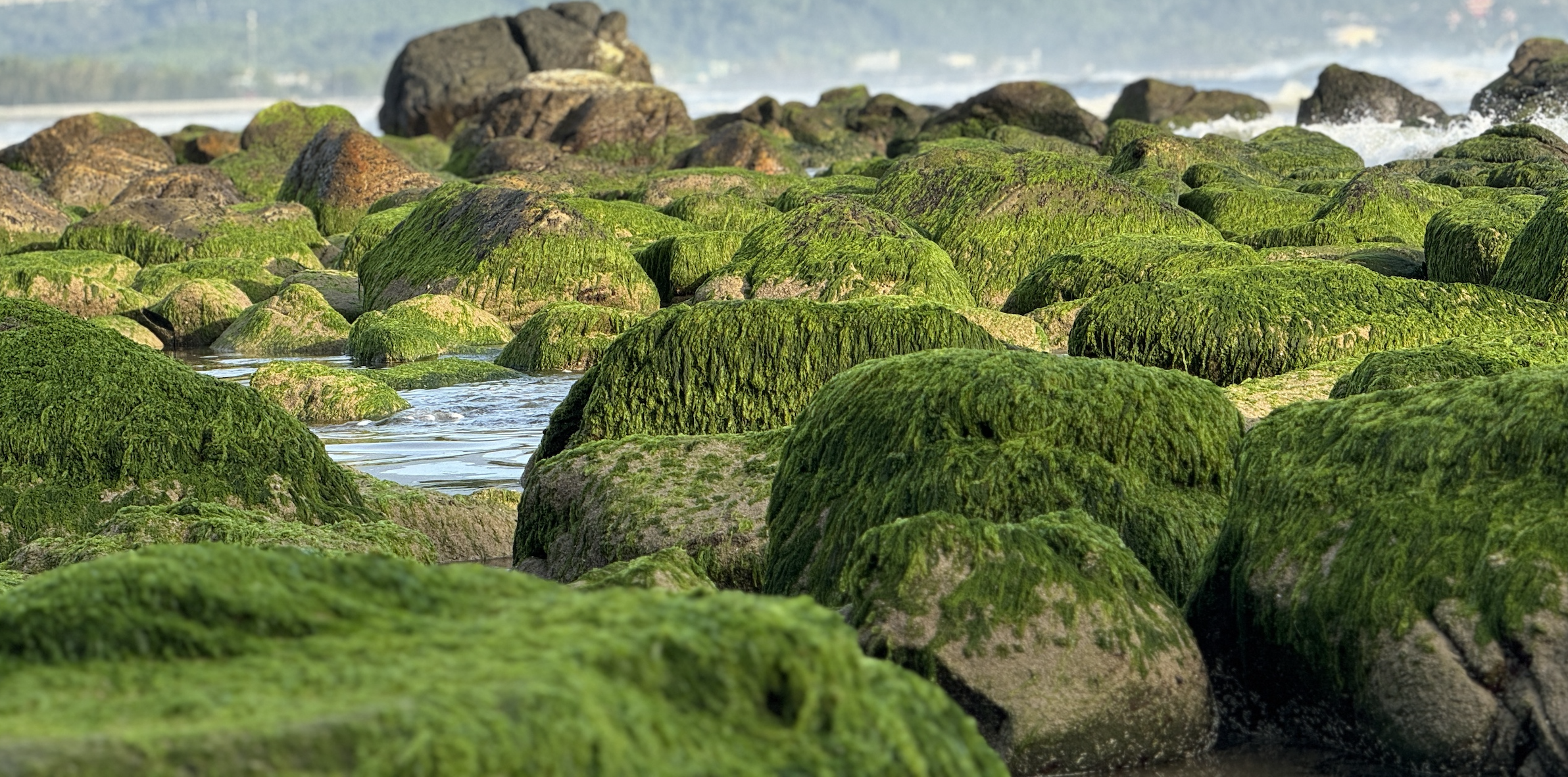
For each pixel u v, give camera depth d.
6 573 6.66
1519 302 14.11
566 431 11.40
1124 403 6.34
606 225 24.77
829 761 2.83
